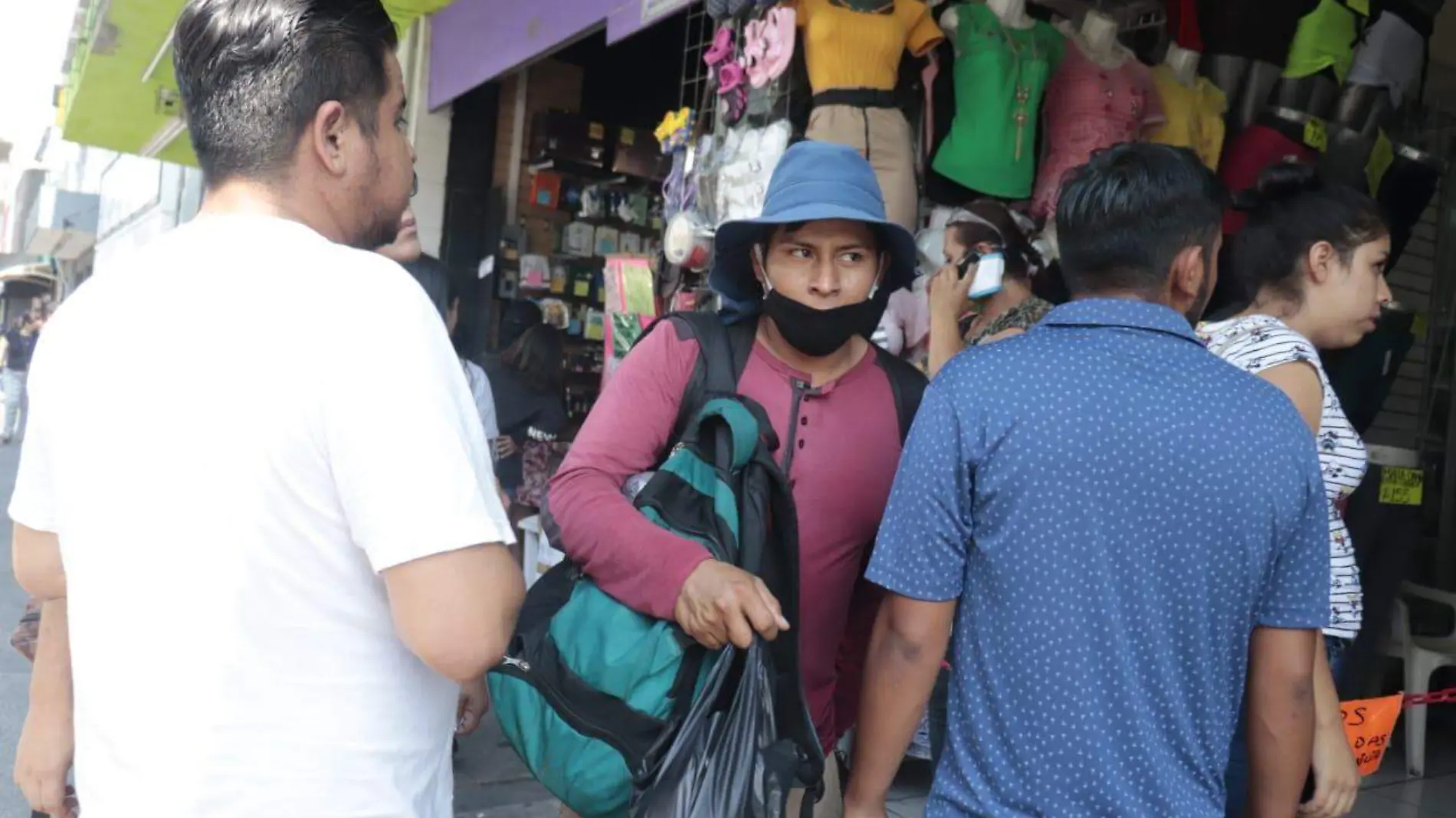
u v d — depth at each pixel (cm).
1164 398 123
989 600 128
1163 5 398
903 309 334
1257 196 208
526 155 702
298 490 101
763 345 178
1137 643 122
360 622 105
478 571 102
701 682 139
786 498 152
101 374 106
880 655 137
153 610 100
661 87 718
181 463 101
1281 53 380
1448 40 500
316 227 116
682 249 352
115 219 2119
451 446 104
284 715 101
